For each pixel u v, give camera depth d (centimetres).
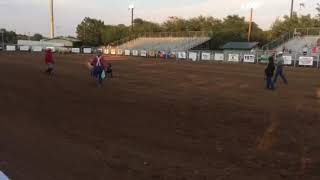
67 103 1705
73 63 4550
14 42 11356
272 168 890
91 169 864
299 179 823
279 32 8419
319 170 877
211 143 1086
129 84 2472
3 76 2822
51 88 2195
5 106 1606
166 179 815
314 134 1187
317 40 5597
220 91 2189
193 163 920
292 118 1421
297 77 3166
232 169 881
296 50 5591
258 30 9262
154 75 3152
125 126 1280
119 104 1689
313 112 1543
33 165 872
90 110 1545
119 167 883
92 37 11125
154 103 1722
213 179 818
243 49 6769
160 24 11069
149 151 1011
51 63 2941
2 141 1068
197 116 1441
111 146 1050
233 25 9594
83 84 2412
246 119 1392
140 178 817
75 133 1183
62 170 849
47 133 1176
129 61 5375
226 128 1258
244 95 2027
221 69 3981
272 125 1305
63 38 10888
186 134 1182
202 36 8006
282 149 1034
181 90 2209
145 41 8906
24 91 2058
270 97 1964
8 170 826
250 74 3384
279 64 2512
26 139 1098
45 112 1496
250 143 1087
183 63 5047
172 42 8219
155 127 1268
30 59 5097
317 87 2438
